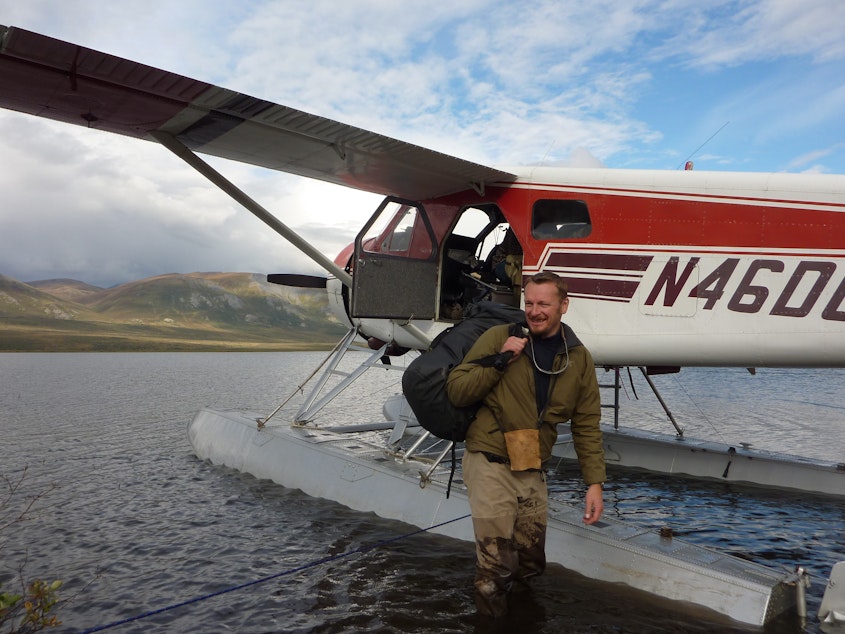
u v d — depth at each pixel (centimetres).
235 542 429
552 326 264
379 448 569
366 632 284
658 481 629
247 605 320
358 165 532
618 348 477
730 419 1265
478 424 278
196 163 477
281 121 439
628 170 482
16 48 333
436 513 443
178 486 601
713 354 446
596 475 275
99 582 361
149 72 362
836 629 283
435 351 282
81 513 515
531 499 293
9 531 466
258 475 614
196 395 1797
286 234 523
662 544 345
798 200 419
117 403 1541
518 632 279
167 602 330
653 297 461
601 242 483
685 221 453
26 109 425
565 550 362
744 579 302
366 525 457
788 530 465
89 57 343
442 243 595
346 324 718
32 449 858
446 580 347
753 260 429
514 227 529
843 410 1435
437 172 526
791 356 422
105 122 448
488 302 298
